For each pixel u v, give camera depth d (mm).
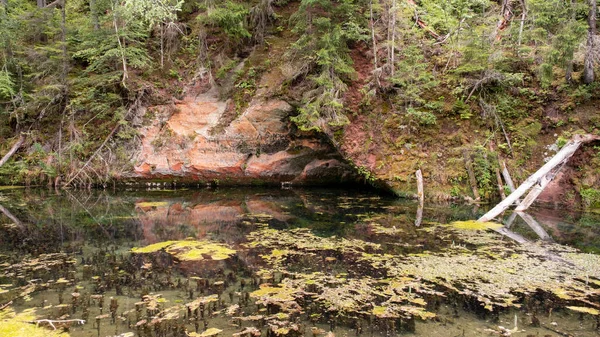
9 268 5336
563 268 5324
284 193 12461
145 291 4547
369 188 13250
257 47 14242
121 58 13414
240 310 4051
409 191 10930
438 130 11289
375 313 3973
